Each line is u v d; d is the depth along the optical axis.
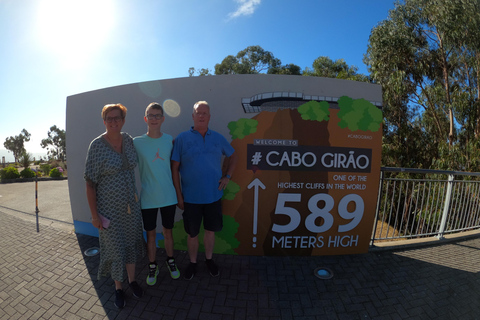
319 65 20.58
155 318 2.14
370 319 2.18
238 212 3.17
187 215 2.58
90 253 3.26
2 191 9.64
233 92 3.09
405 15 10.62
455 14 8.90
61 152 47.16
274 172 3.12
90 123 3.65
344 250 3.27
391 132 11.34
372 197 3.24
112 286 2.58
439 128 10.67
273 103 3.06
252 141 3.09
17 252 3.31
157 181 2.41
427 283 2.69
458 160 8.62
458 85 10.60
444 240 3.77
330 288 2.57
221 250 3.24
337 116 3.10
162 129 3.26
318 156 3.12
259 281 2.67
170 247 2.69
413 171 3.55
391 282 2.69
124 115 2.22
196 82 3.15
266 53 24.97
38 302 2.35
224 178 2.75
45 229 4.14
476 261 3.18
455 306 2.35
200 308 2.26
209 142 2.58
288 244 3.21
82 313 2.20
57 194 8.70
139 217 2.38
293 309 2.27
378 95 3.15
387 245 3.49
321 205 3.17
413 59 10.79
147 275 2.75
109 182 2.13
